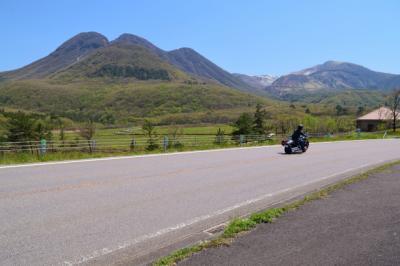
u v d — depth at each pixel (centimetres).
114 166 1471
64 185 1019
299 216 662
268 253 480
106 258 502
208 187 1032
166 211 754
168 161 1697
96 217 698
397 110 7638
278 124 6050
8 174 1220
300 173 1338
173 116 17575
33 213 718
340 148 2631
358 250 488
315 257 466
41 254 511
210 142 3122
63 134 4450
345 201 779
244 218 673
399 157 1955
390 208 711
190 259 464
